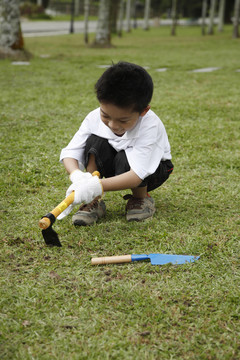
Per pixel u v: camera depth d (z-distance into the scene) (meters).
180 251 2.34
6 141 4.07
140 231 2.54
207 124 4.87
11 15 10.15
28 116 4.98
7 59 10.07
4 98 5.92
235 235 2.49
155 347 1.69
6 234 2.47
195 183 3.28
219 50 14.53
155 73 8.69
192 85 7.44
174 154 3.89
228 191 3.12
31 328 1.77
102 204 2.72
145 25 30.88
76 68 9.16
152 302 1.92
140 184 2.59
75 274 2.12
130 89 2.04
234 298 1.95
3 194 3.00
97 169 2.55
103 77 2.08
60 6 46.56
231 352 1.67
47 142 4.08
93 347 1.67
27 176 3.28
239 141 4.31
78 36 21.06
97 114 2.54
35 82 7.31
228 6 38.66
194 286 2.04
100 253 2.33
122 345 1.69
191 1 42.84
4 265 2.19
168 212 2.81
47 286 2.03
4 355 1.63
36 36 20.78
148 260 2.26
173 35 25.08
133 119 2.17
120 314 1.85
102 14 14.28
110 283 2.06
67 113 5.18
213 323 1.81
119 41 18.84
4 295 1.95
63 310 1.87
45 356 1.63
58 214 2.13
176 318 1.83
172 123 4.87
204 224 2.63
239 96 6.50
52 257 2.27
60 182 3.23
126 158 2.44
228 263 2.23
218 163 3.70
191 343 1.71
